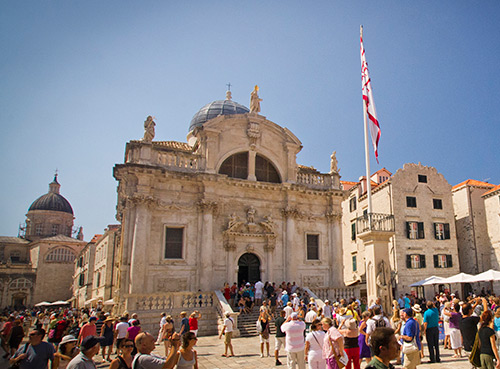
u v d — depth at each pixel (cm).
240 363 1419
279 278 2941
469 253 3928
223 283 2752
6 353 1306
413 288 3572
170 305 2386
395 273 3569
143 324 2245
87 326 1403
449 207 3941
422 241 3734
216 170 2898
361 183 4294
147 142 2722
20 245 7869
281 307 2525
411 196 3812
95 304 5025
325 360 924
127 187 2639
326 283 3088
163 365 646
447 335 1538
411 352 948
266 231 2961
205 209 2756
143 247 2527
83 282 6219
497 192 3834
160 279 2583
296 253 3027
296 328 1046
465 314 1035
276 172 3167
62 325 1691
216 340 2069
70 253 7488
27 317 2962
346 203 4509
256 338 2127
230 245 2805
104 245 4988
